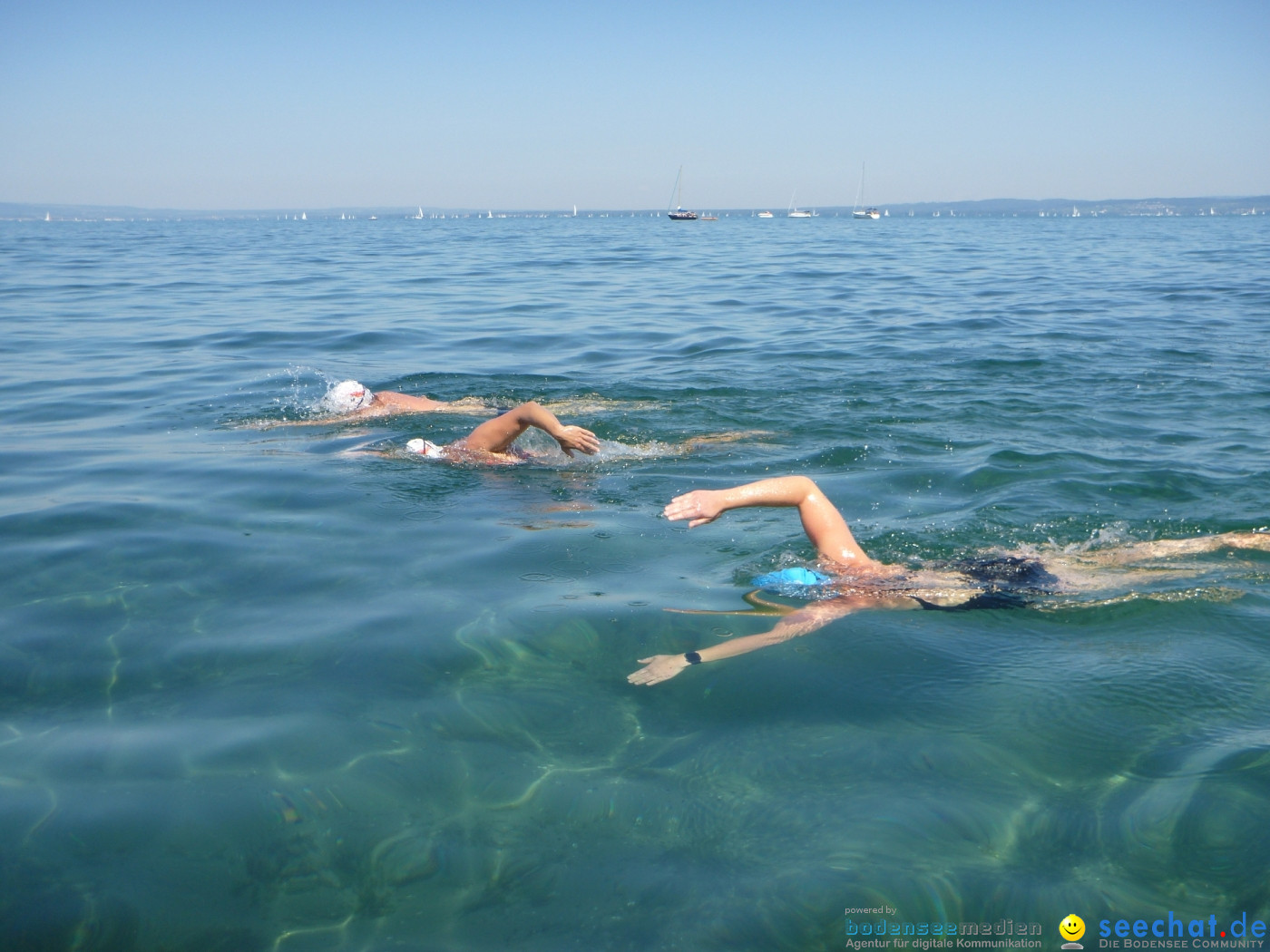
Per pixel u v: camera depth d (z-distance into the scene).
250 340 12.31
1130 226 79.56
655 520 5.31
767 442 7.13
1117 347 11.44
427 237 53.91
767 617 3.94
